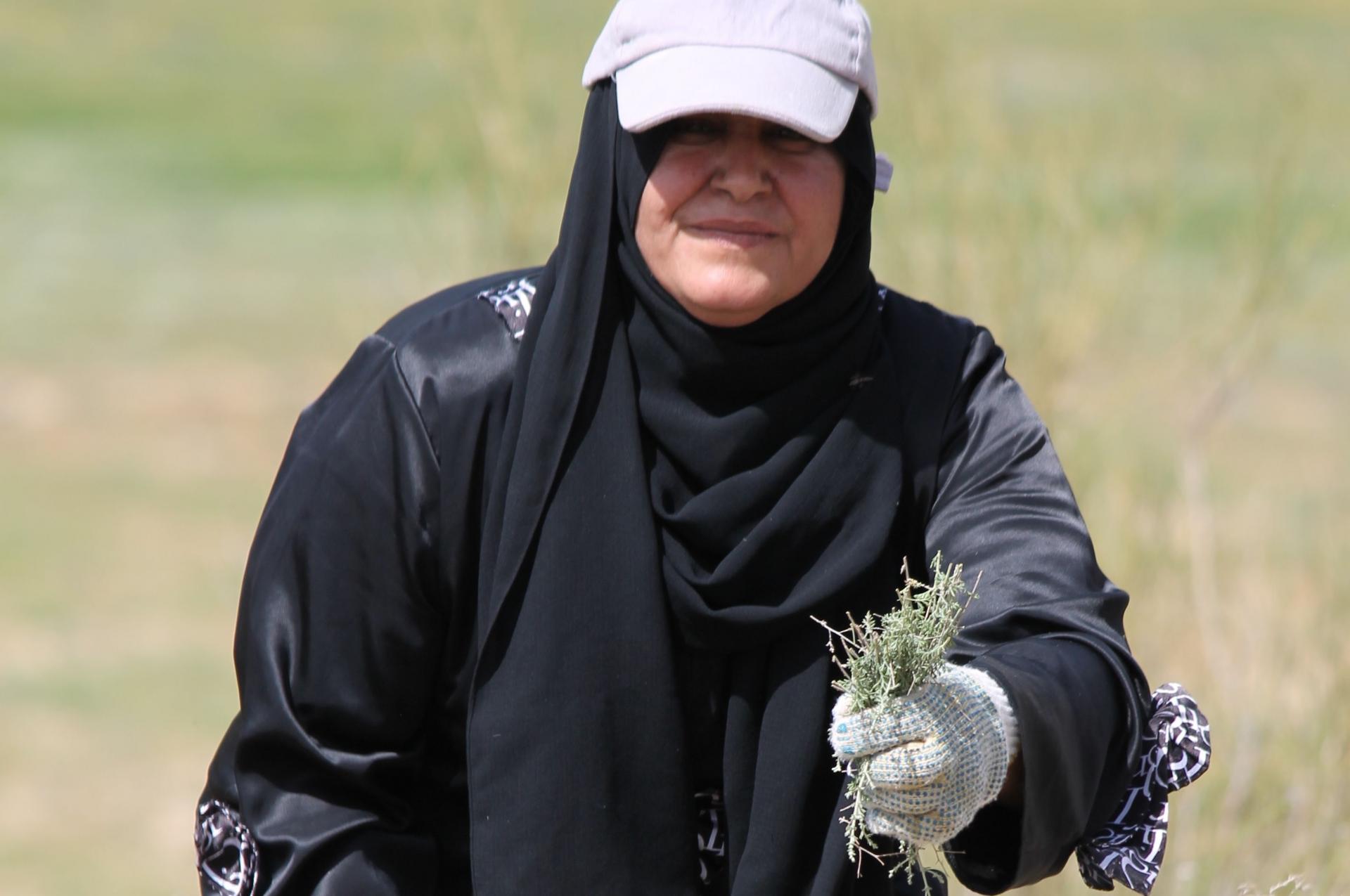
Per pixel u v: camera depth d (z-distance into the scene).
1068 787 6.70
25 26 79.12
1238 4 69.19
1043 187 19.64
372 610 7.42
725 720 7.46
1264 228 20.42
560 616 7.27
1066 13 66.62
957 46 21.75
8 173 57.19
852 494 7.35
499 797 7.27
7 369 39.75
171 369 39.62
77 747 23.88
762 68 7.04
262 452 35.81
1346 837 12.52
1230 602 16.20
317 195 54.22
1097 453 18.31
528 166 21.55
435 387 7.50
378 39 77.19
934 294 19.47
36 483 33.62
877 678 6.39
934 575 7.17
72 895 19.81
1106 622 7.24
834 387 7.48
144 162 58.75
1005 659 6.85
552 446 7.35
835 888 7.12
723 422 7.37
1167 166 21.56
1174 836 13.10
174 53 75.44
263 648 7.42
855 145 7.36
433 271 24.16
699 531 7.33
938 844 6.65
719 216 7.13
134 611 27.94
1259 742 13.69
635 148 7.30
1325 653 14.34
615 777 7.25
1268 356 20.41
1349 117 22.38
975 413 7.71
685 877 7.32
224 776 7.67
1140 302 21.11
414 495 7.42
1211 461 27.06
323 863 7.29
